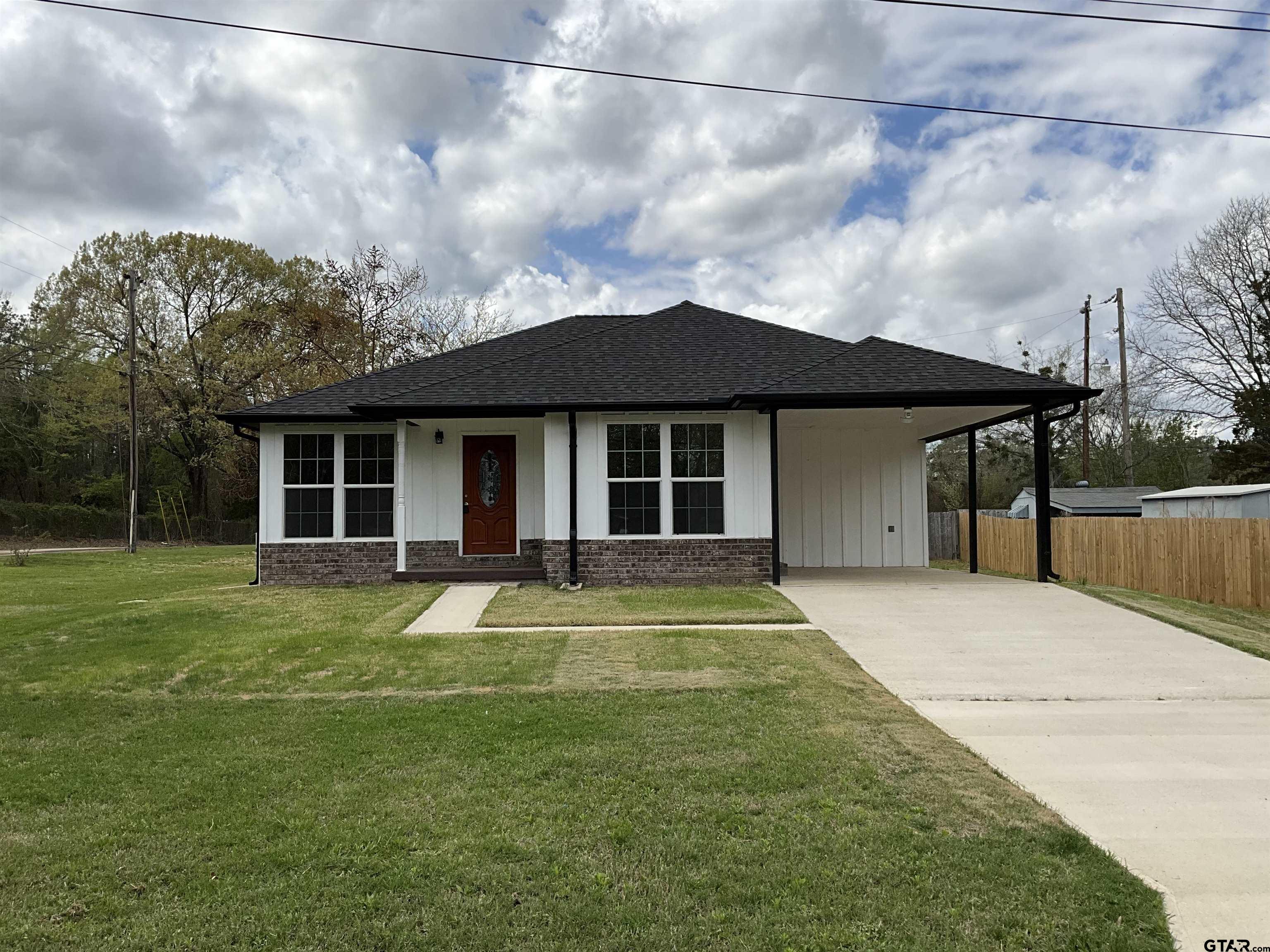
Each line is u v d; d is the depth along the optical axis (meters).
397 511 13.42
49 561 21.69
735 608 10.29
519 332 16.89
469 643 8.51
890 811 4.18
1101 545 15.99
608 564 12.84
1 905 3.24
